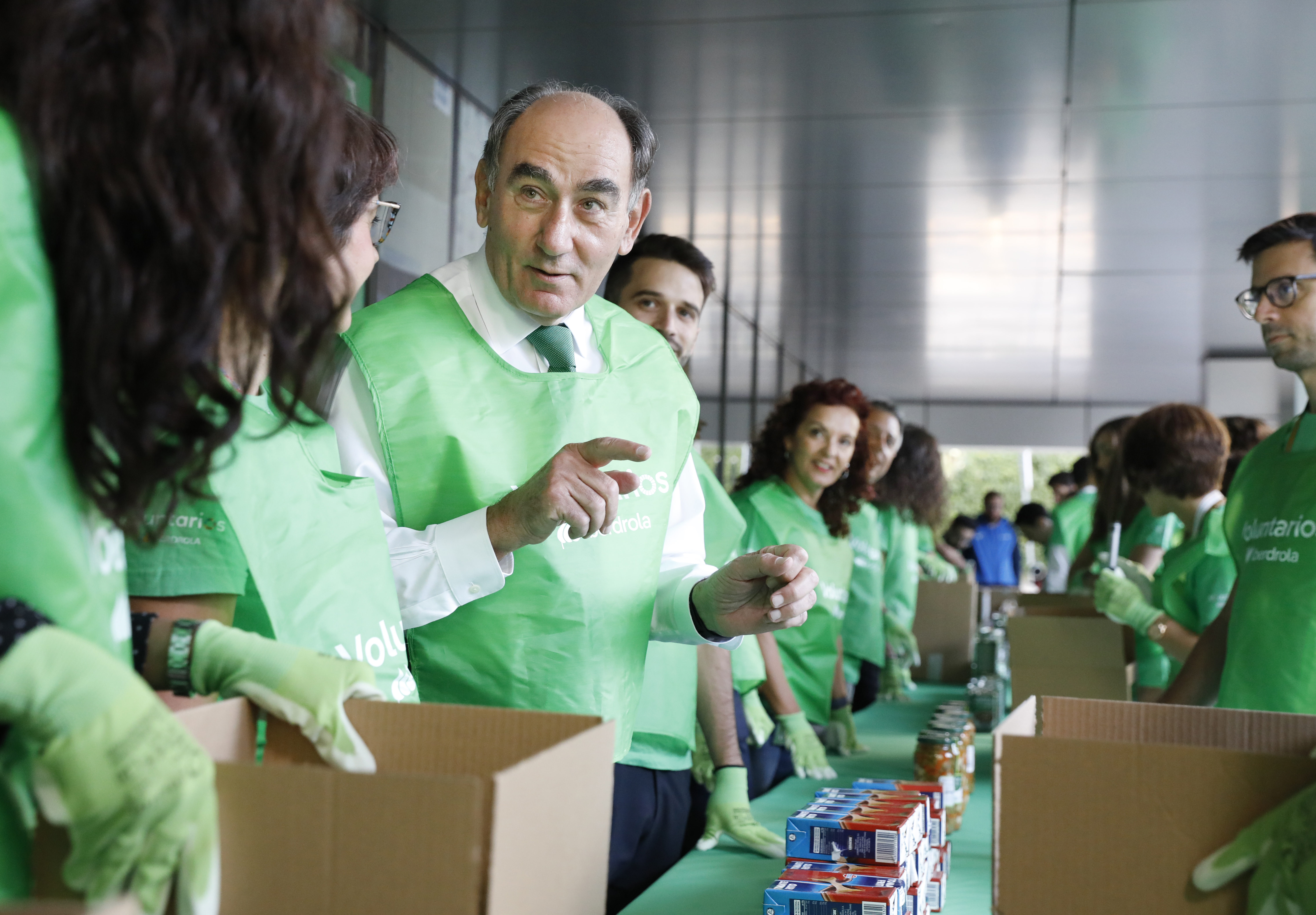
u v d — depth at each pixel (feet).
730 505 6.34
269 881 2.03
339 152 2.37
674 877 5.10
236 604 3.21
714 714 6.14
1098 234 19.45
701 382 24.02
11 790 1.96
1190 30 11.40
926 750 6.04
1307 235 5.63
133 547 2.92
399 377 4.37
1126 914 2.41
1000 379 36.73
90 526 2.08
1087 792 2.44
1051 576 19.51
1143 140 14.71
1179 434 8.20
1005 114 13.92
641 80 12.90
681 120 14.28
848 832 3.85
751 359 28.27
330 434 3.64
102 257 1.91
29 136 1.89
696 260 7.02
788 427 9.61
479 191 4.87
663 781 5.82
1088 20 11.21
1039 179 16.53
